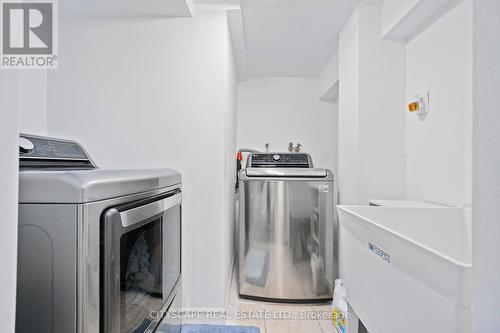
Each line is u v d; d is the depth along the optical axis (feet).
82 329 2.24
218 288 6.46
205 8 6.47
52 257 2.26
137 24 6.44
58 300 2.25
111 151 6.42
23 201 2.26
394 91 6.82
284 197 7.35
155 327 3.65
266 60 10.48
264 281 7.39
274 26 7.98
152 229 3.55
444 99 5.40
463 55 4.90
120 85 6.43
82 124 6.39
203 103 6.46
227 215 7.10
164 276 4.02
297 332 6.03
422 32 6.12
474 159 1.42
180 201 4.78
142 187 3.19
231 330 6.03
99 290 2.38
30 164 3.14
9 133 1.71
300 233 7.33
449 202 5.26
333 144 12.28
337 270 8.55
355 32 7.06
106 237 2.42
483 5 1.39
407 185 6.72
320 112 12.31
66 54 6.37
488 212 1.37
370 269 3.32
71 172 2.45
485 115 1.38
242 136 12.33
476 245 1.41
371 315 3.33
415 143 6.40
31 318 2.27
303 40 8.88
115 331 2.52
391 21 6.30
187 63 6.46
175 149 6.48
